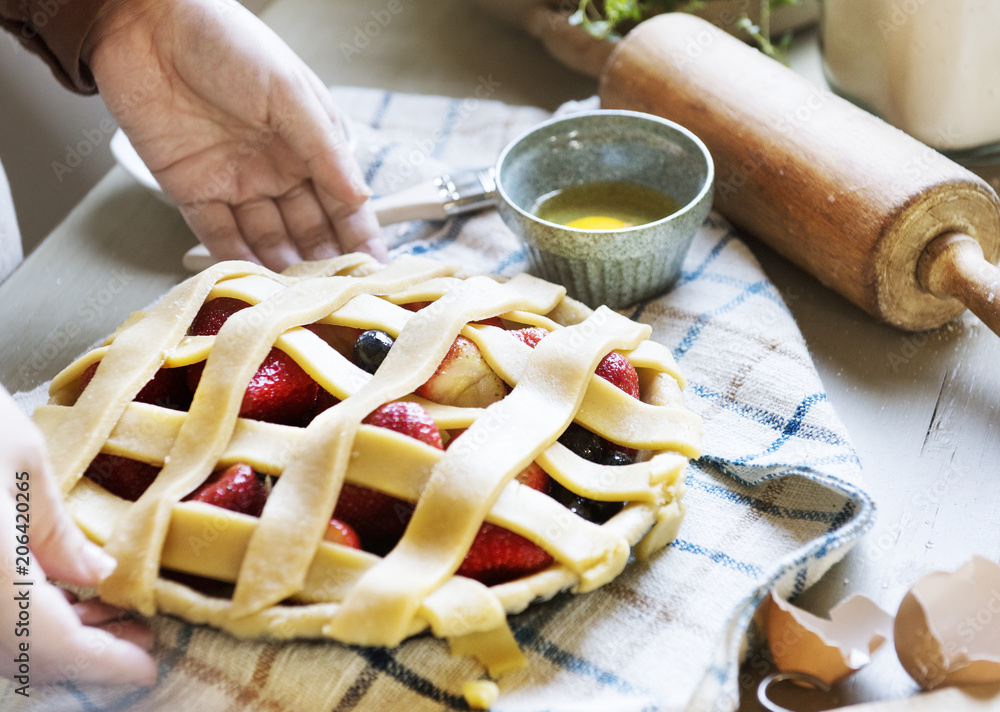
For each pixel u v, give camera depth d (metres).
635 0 0.75
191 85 0.66
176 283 0.68
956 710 0.48
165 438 0.52
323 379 0.53
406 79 0.82
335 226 0.69
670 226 0.60
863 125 0.62
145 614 0.49
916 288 0.60
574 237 0.60
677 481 0.52
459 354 0.54
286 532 0.49
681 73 0.67
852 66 0.69
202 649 0.49
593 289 0.63
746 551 0.53
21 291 0.69
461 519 0.49
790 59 0.77
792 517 0.54
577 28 0.77
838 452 0.55
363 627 0.48
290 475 0.50
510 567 0.50
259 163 0.67
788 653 0.49
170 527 0.50
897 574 0.53
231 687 0.49
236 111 0.66
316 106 0.65
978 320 0.62
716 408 0.58
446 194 0.69
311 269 0.60
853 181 0.60
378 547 0.52
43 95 0.93
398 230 0.70
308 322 0.55
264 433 0.52
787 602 0.51
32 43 0.66
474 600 0.48
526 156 0.65
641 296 0.64
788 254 0.64
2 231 0.71
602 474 0.51
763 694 0.50
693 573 0.53
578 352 0.53
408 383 0.52
